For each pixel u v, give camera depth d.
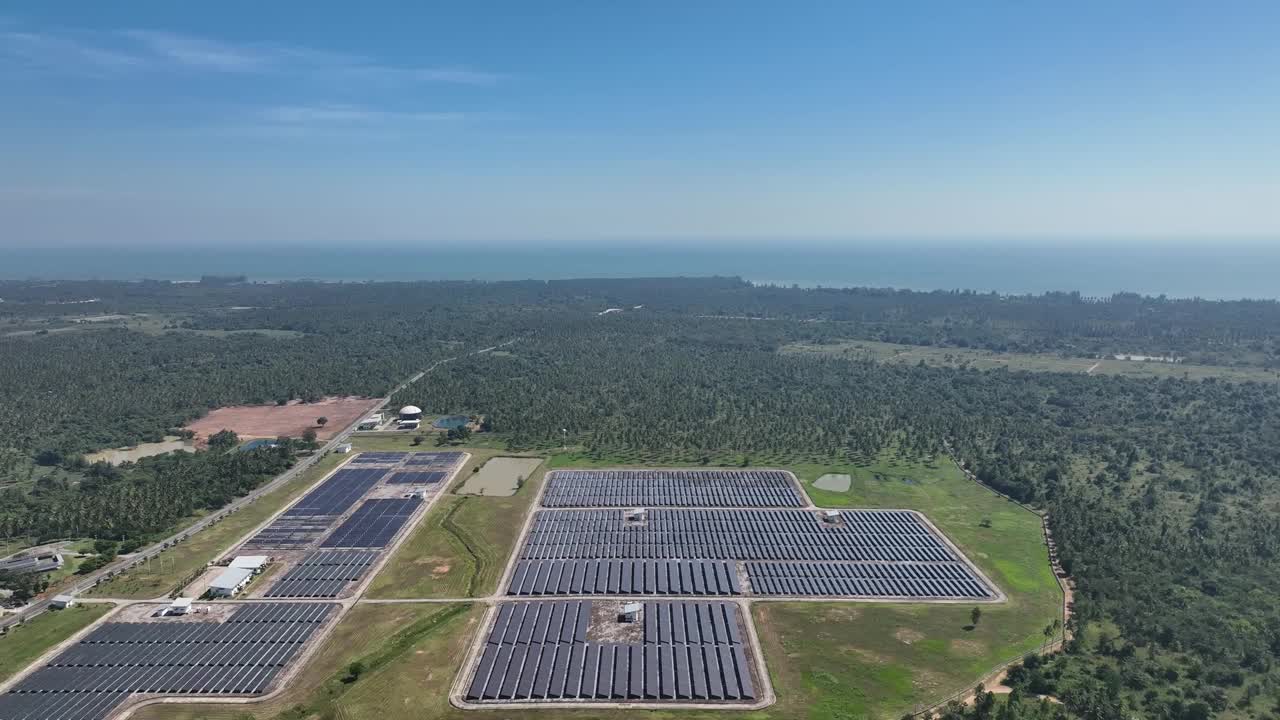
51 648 124.56
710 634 128.00
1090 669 117.56
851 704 109.94
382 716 106.31
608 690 112.25
